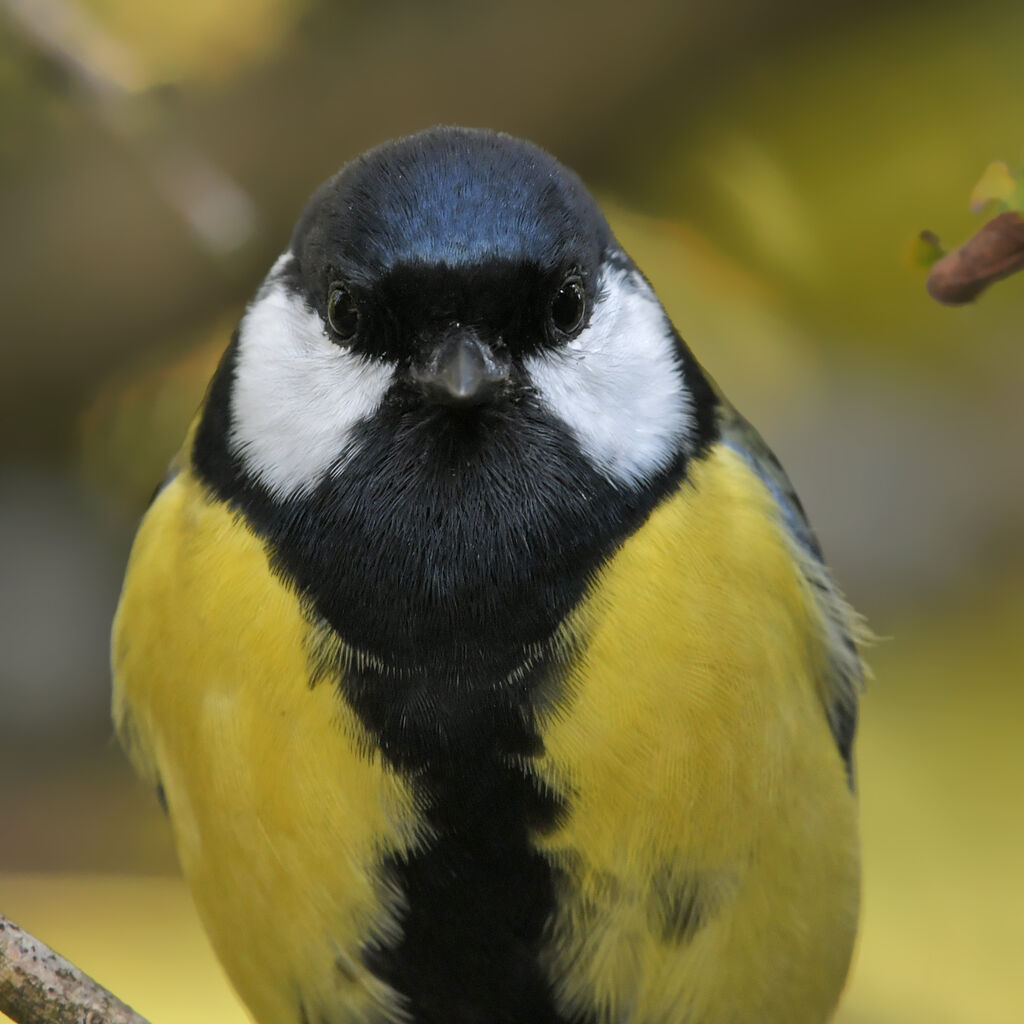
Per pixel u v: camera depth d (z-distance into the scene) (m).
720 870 1.42
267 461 1.42
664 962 1.42
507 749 1.41
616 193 1.50
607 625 1.41
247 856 1.42
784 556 1.42
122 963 1.50
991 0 1.50
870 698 1.50
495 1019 1.42
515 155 1.42
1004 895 1.48
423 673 1.41
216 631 1.41
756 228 1.50
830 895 1.42
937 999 1.48
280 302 1.42
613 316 1.42
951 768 1.49
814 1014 1.43
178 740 1.42
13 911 1.50
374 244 1.41
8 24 1.47
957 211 1.50
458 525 1.41
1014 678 1.50
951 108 1.50
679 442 1.42
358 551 1.41
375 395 1.41
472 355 1.41
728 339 1.49
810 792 1.42
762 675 1.42
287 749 1.41
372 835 1.41
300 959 1.42
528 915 1.42
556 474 1.41
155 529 1.42
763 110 1.50
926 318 1.50
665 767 1.41
